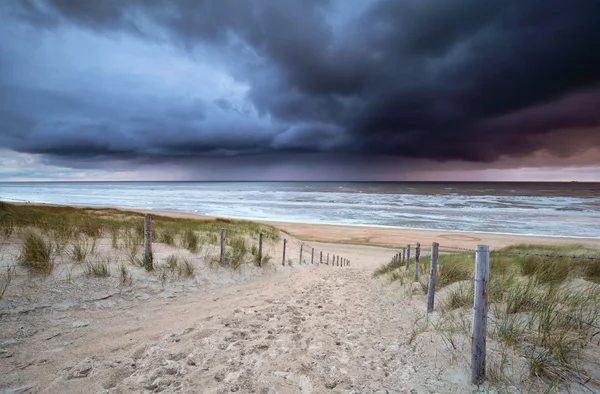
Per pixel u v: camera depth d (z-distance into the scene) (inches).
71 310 199.0
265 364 149.1
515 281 236.7
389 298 300.4
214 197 4015.8
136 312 217.3
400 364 149.2
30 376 132.3
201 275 318.0
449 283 291.7
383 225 1707.7
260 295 301.7
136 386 127.5
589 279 249.0
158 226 575.2
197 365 146.3
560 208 2396.7
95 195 4175.7
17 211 493.4
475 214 2097.7
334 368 146.9
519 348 139.0
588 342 136.2
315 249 1050.1
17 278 208.8
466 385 123.6
